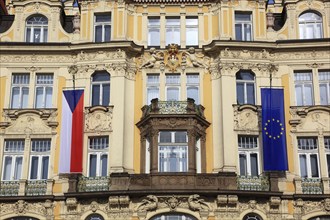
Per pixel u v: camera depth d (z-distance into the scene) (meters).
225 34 42.34
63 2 46.34
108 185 38.28
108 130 40.12
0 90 41.78
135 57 42.38
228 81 41.00
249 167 39.72
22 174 39.88
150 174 37.91
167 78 42.09
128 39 42.81
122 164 39.19
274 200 37.78
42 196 38.62
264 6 43.41
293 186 39.00
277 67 41.97
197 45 42.75
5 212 38.44
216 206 37.47
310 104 41.34
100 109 40.62
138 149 40.31
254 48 41.78
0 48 42.22
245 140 40.28
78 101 40.53
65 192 38.38
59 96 41.66
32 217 38.53
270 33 42.84
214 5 43.59
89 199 38.09
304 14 43.78
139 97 41.56
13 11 45.34
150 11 43.69
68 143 39.72
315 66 41.81
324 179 38.84
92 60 41.84
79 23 43.47
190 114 39.59
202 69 42.03
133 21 43.47
